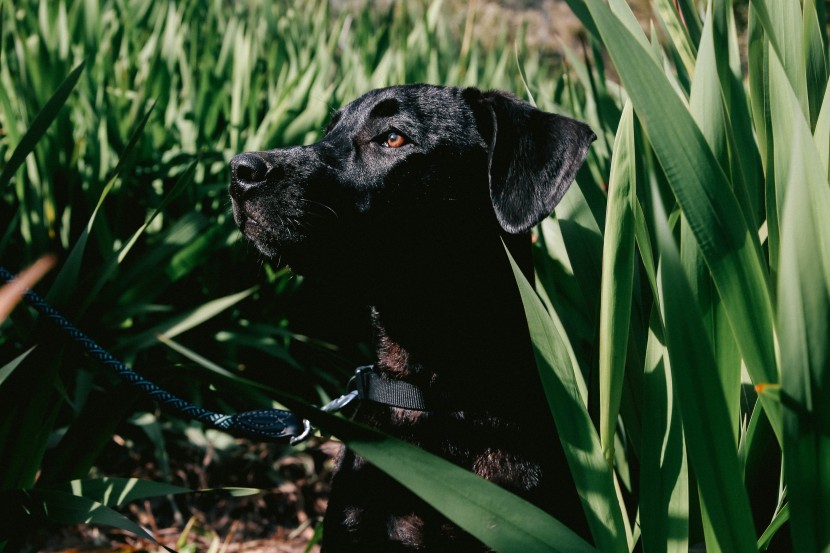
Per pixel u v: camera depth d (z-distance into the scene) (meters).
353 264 2.16
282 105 3.83
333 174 2.14
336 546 2.01
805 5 1.68
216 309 3.04
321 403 3.52
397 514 1.92
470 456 1.96
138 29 4.91
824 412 1.13
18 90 3.48
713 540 1.34
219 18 5.18
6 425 1.84
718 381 1.18
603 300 1.49
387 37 5.11
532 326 1.47
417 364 2.06
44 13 3.78
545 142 2.07
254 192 2.08
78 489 1.78
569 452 1.43
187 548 2.79
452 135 2.19
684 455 1.43
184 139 3.82
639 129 1.91
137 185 3.59
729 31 1.83
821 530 1.18
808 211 1.10
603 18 1.27
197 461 3.32
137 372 1.89
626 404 1.76
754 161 1.69
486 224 2.16
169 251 3.07
